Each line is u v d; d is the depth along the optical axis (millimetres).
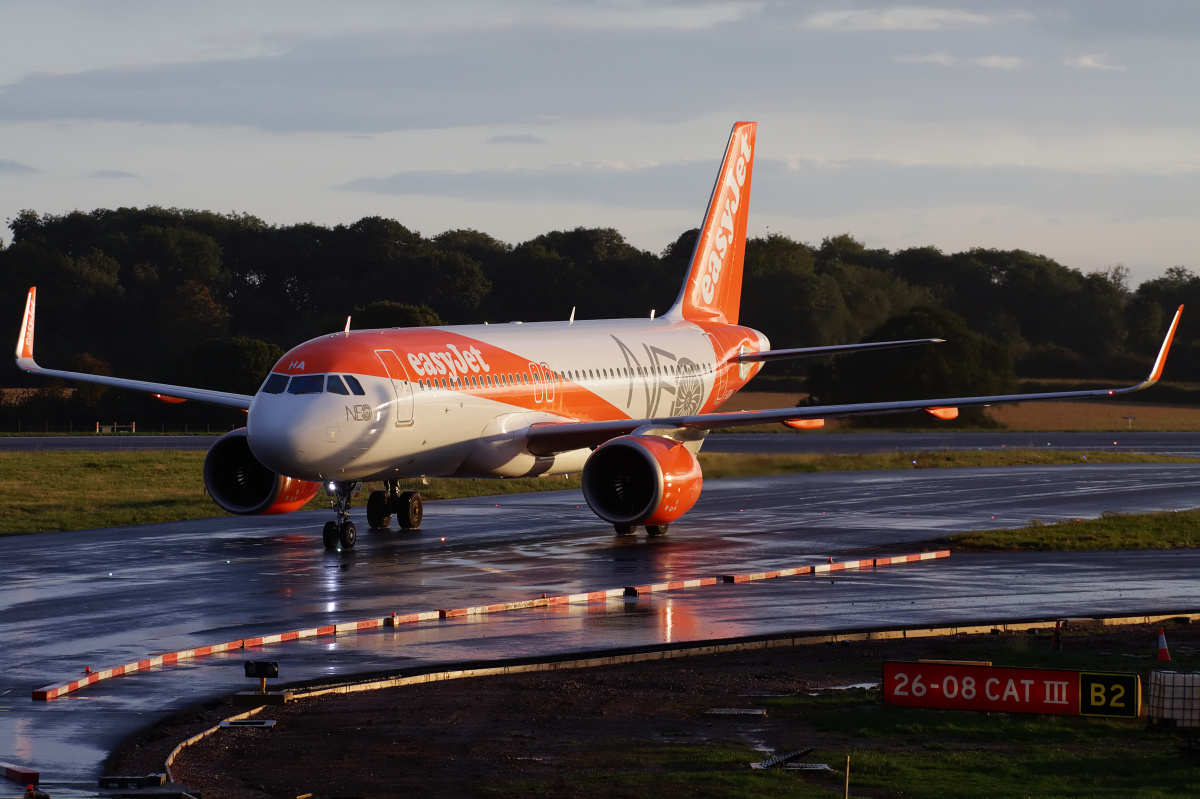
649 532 87062
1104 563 76062
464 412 86250
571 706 41969
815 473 141000
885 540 86000
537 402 93938
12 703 42281
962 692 41156
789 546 82938
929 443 187375
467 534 88938
